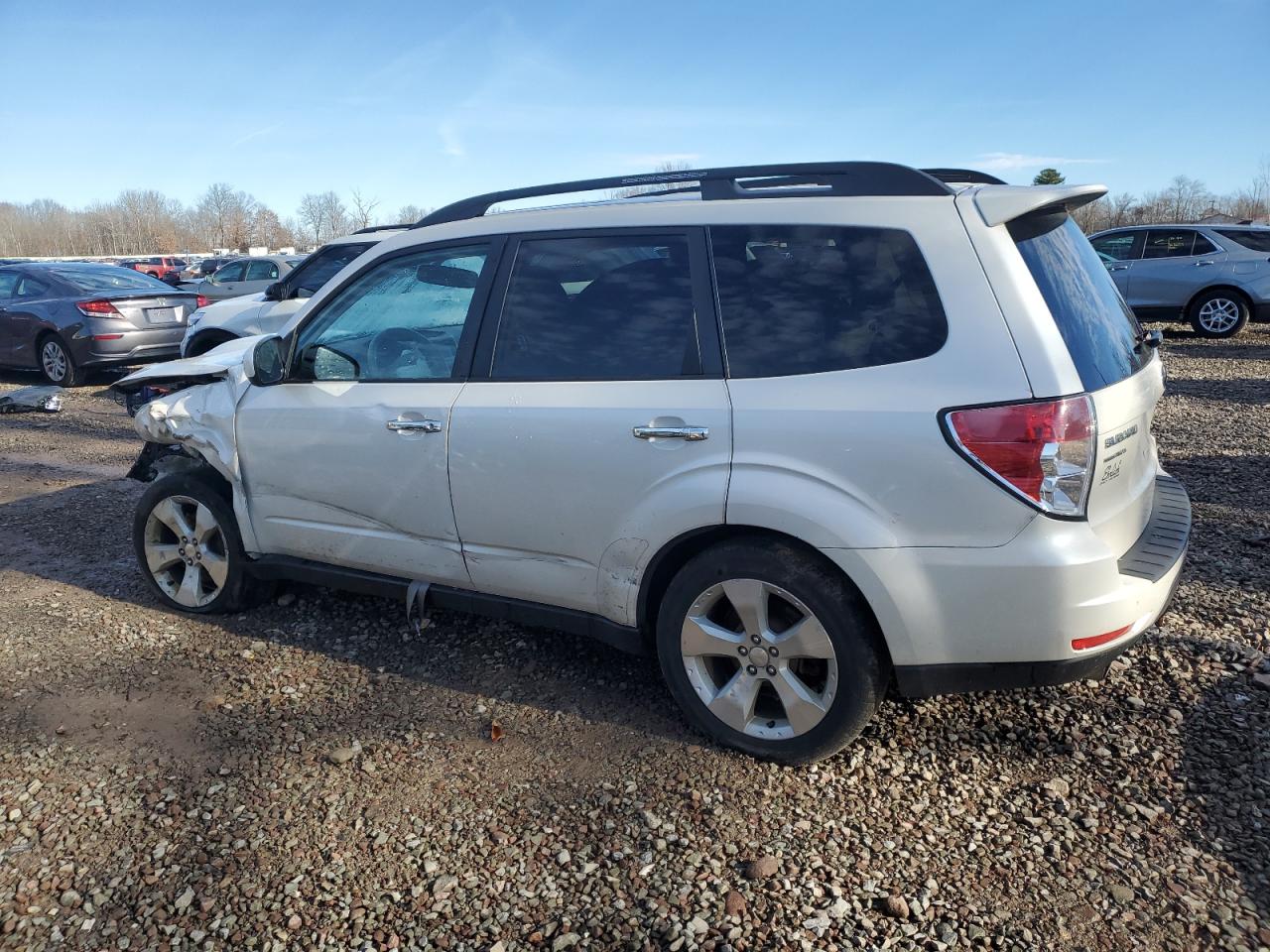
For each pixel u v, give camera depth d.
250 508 4.02
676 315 3.03
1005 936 2.24
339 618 4.23
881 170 2.88
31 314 11.68
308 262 9.22
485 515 3.33
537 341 3.27
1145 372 3.00
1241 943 2.19
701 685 3.04
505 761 3.05
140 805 2.86
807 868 2.49
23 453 8.09
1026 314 2.57
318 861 2.59
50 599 4.59
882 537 2.62
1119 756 2.94
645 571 3.05
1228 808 2.67
